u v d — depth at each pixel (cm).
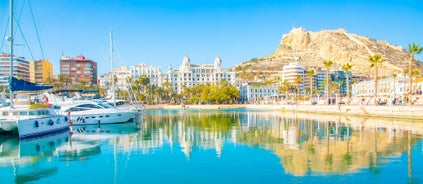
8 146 4269
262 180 2653
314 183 2531
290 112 12581
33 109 5019
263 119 8838
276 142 4409
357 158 3309
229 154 3647
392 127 5959
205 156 3572
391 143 4144
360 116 9019
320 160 3256
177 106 19988
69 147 4197
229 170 2977
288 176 2738
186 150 3934
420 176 2662
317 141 4438
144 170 3039
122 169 3078
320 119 8406
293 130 5841
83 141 4688
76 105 6875
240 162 3259
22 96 5541
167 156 3609
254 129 6153
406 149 3728
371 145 4031
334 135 5009
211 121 8438
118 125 7000
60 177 2847
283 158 3381
